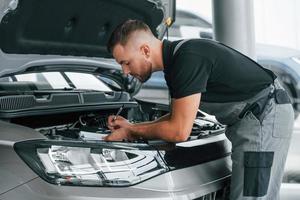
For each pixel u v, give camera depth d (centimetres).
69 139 230
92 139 241
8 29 254
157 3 292
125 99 317
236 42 445
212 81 232
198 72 221
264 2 752
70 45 291
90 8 274
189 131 224
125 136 242
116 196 207
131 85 330
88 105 283
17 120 268
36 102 266
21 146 215
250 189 241
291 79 737
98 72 320
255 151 240
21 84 300
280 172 252
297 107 711
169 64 226
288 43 752
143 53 227
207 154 247
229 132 251
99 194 206
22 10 248
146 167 219
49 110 264
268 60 741
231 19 444
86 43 298
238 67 234
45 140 219
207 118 310
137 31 226
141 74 232
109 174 211
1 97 255
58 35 280
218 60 228
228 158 261
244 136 242
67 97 281
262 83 240
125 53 227
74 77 328
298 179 450
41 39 276
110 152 217
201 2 822
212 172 242
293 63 741
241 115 241
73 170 209
